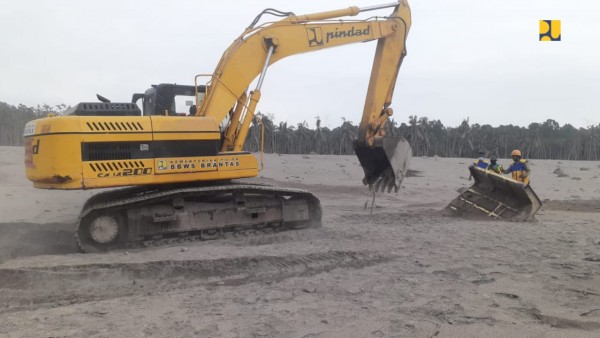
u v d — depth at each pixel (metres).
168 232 8.85
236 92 9.90
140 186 8.98
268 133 71.75
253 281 6.36
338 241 8.75
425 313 4.83
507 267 6.73
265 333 4.36
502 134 86.69
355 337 4.24
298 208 10.06
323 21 10.99
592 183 26.05
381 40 11.80
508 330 4.36
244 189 9.26
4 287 6.13
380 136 11.55
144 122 8.47
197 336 4.31
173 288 6.07
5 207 13.51
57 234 9.86
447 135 81.69
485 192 13.04
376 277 6.26
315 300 5.32
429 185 24.91
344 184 24.86
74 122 7.98
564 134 90.56
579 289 5.60
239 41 10.09
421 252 7.80
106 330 4.48
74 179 7.93
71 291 6.01
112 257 7.53
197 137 8.86
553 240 8.81
